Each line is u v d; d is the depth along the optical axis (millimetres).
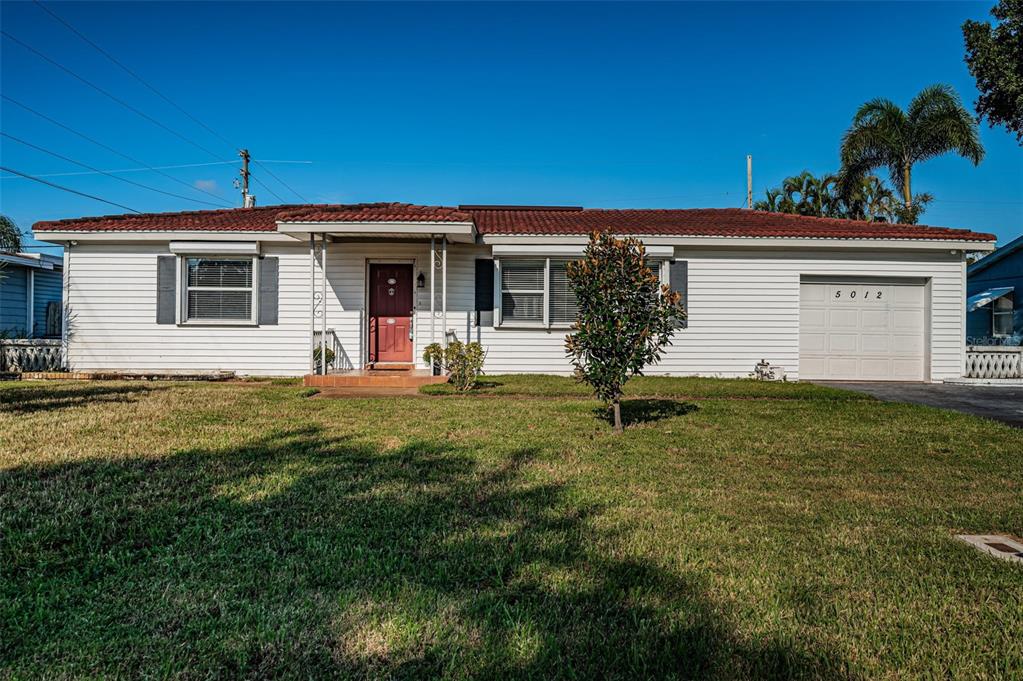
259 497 4188
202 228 12648
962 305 13438
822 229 13727
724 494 4508
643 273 6809
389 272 13281
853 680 2230
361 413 8094
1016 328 19422
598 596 2832
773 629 2553
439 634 2477
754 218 16359
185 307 12984
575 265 7035
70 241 12789
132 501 4055
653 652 2373
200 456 5379
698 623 2596
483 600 2764
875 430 7195
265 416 7723
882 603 2797
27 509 3830
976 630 2572
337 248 13008
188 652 2340
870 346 13656
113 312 12938
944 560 3307
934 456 5883
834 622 2627
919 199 26922
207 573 3018
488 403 9219
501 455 5660
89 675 2182
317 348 12719
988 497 4508
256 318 12961
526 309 13219
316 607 2693
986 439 6711
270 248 13031
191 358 12984
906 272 13445
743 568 3156
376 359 13227
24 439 5941
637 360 6840
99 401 8773
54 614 2582
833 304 13648
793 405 9305
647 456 5746
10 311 18109
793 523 3873
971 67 16484
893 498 4461
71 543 3355
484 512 3984
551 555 3283
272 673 2223
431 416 7914
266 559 3182
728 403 9500
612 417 7992
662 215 16734
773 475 5094
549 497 4336
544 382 11500
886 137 21859
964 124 20969
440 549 3354
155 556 3223
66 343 12906
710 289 13320
